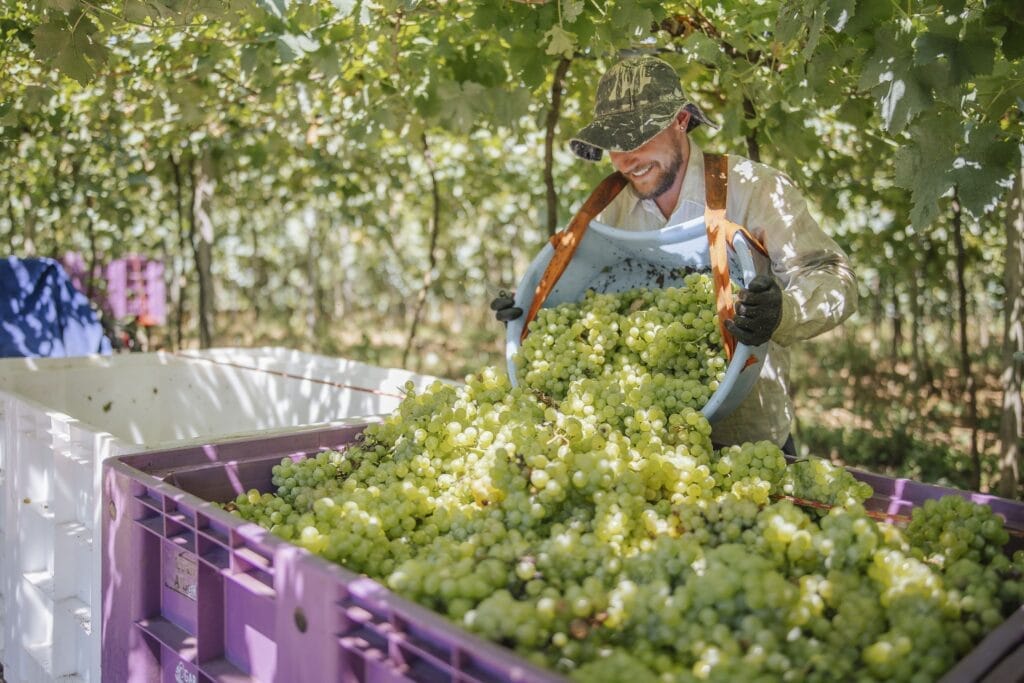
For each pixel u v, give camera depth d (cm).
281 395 390
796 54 347
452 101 404
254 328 1212
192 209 665
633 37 295
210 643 186
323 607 151
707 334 240
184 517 189
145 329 727
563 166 773
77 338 460
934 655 140
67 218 752
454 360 1048
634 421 223
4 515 307
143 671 203
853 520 165
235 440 246
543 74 345
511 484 196
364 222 934
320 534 188
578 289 282
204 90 488
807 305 232
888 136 424
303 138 552
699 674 136
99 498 239
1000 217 546
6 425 302
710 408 225
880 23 248
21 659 286
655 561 161
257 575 174
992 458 586
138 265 740
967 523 183
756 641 140
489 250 1161
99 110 529
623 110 249
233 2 298
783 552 167
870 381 873
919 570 156
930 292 816
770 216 252
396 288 1259
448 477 222
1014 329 340
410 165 825
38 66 433
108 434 243
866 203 612
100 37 375
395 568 185
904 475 596
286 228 1130
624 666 133
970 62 222
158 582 204
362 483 232
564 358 252
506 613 143
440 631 131
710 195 241
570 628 148
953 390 841
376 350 1110
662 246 254
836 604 153
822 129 491
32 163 701
